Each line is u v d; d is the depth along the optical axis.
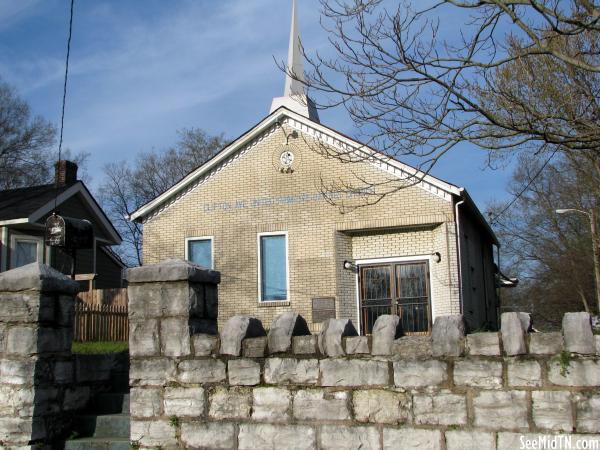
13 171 38.84
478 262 24.34
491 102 9.16
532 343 5.61
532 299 48.75
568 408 5.43
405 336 6.25
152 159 49.41
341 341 6.21
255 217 21.12
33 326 7.36
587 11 8.12
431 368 5.89
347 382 6.14
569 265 43.94
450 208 19.03
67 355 7.78
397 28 8.35
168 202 22.23
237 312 20.73
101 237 29.16
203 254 21.69
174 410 6.66
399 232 19.97
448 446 5.73
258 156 21.42
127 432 7.52
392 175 19.70
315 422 6.20
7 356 7.36
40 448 7.18
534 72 9.86
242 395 6.48
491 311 27.97
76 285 7.90
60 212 26.33
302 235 20.47
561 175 33.47
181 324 6.79
